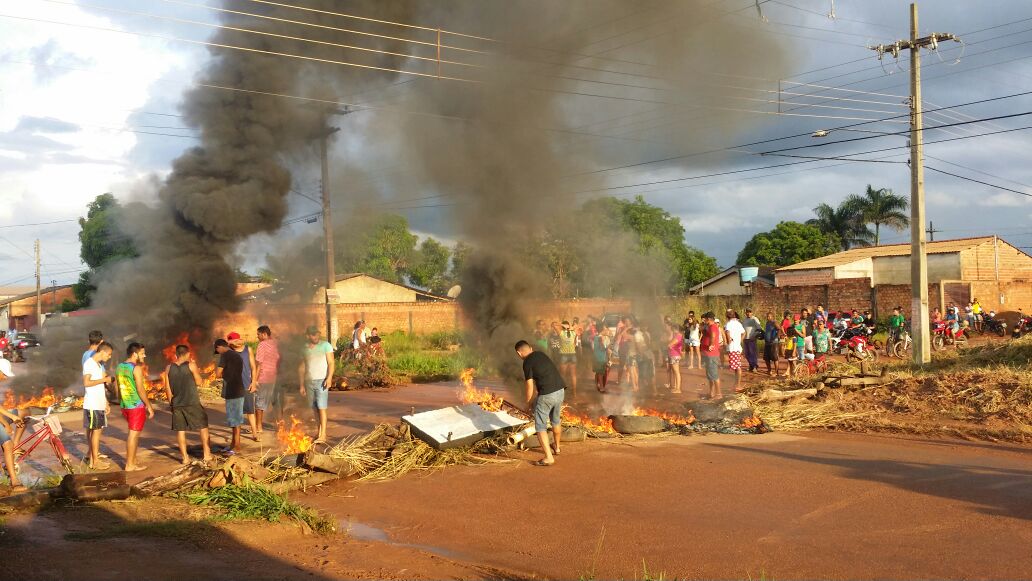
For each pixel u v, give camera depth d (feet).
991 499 23.85
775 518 22.34
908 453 31.65
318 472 28.53
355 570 18.16
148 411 31.68
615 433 36.88
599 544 20.35
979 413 38.50
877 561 18.31
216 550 19.13
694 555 19.20
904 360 64.85
